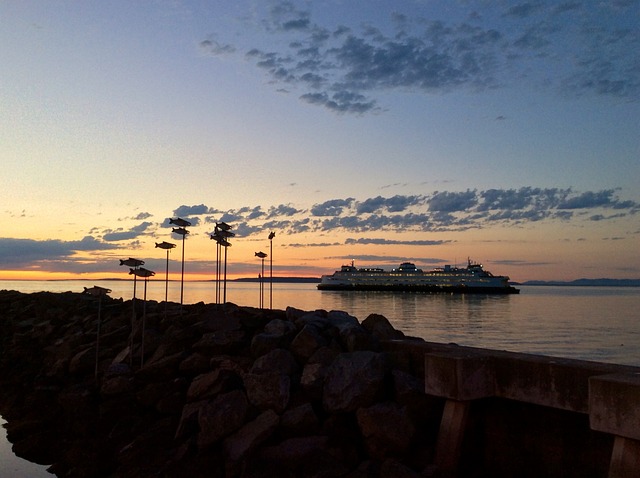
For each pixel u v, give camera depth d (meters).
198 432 15.11
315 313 21.38
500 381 12.55
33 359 29.48
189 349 20.80
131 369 20.95
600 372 10.71
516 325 103.75
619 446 9.41
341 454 13.14
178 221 28.88
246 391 15.27
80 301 41.16
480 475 13.10
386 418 13.20
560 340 78.69
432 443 13.26
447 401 12.77
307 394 14.88
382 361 14.73
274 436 13.93
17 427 20.50
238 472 13.07
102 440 17.25
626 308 170.12
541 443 12.35
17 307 43.28
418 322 110.12
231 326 20.92
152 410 17.98
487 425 13.37
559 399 11.38
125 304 35.75
